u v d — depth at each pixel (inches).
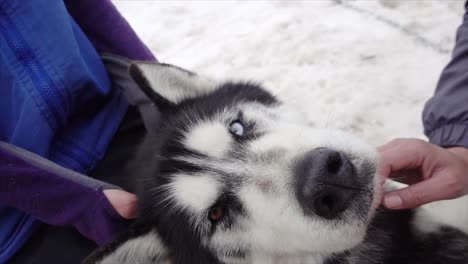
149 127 14.4
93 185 11.7
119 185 14.3
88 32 17.1
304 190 8.9
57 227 13.7
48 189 11.6
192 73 14.9
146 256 11.4
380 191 9.9
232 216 10.6
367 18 24.9
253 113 12.8
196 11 31.4
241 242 10.7
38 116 13.3
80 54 14.6
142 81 13.8
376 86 21.2
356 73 22.1
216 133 11.8
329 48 24.0
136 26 31.8
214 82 15.2
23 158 11.4
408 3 24.6
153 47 29.3
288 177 9.5
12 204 12.1
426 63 21.2
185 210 11.3
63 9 14.4
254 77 23.5
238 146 11.3
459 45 14.2
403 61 21.8
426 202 11.0
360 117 20.2
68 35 14.2
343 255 12.5
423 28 22.9
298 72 23.3
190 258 11.7
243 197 10.3
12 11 13.2
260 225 10.1
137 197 12.6
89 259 9.6
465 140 12.4
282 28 26.6
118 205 11.9
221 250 11.2
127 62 16.1
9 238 13.0
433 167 11.4
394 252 13.0
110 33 16.8
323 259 12.1
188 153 11.7
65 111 14.2
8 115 13.8
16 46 13.2
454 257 12.2
